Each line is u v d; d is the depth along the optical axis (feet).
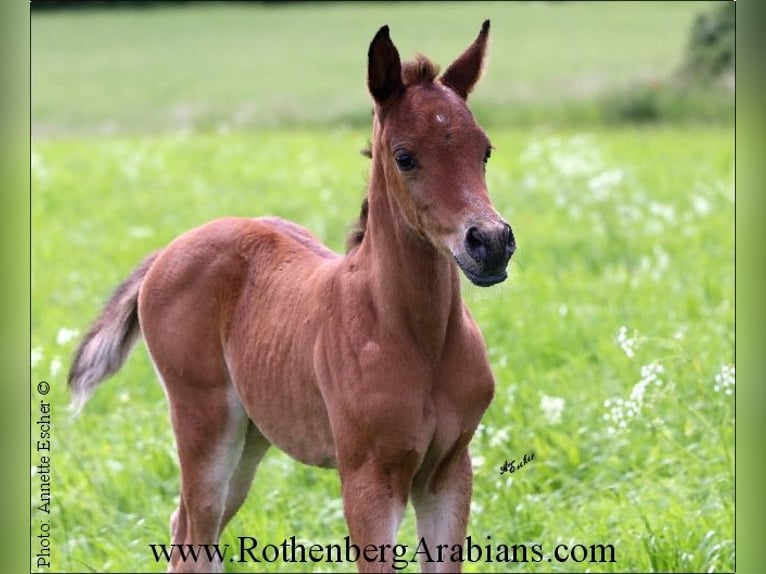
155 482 32.01
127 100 135.03
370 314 21.67
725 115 105.40
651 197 62.69
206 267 26.14
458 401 21.71
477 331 22.39
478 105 113.29
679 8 162.61
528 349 38.04
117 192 75.51
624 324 39.11
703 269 45.27
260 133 110.83
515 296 43.04
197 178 79.77
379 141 21.27
